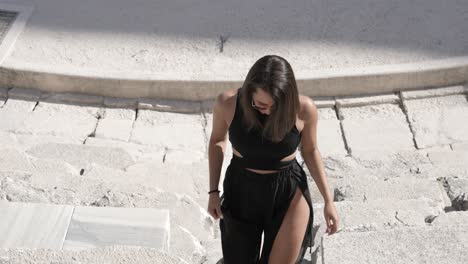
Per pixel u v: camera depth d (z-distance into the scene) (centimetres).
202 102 1108
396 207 579
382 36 1176
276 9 1239
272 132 422
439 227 465
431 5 1237
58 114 1076
